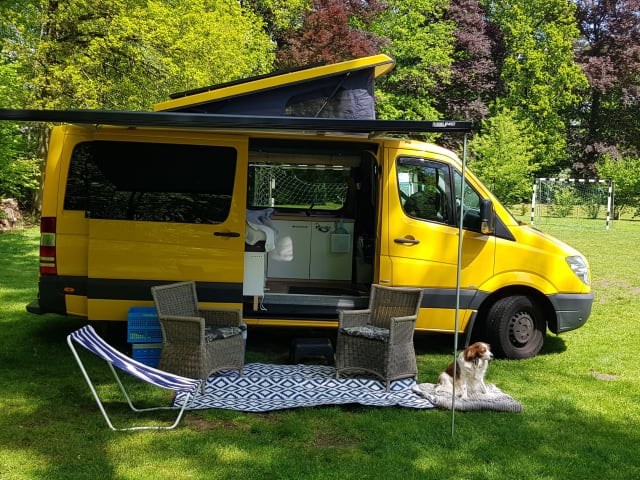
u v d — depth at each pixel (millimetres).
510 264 6832
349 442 4605
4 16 15188
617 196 30828
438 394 5477
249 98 6461
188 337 5473
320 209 8211
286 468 4109
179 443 4453
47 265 6363
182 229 6340
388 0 32906
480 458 4363
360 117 6598
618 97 41000
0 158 16469
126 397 5125
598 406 5523
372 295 6336
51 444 4391
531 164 36000
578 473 4191
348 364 5941
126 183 6348
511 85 37562
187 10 16141
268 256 7961
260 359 6691
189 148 6422
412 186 6703
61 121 5250
